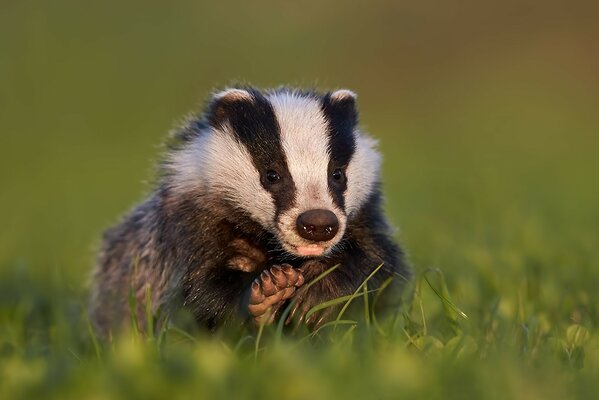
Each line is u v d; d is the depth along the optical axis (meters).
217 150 11.48
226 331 10.72
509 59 54.59
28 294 13.96
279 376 7.25
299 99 11.82
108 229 13.68
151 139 45.97
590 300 11.45
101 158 41.75
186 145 12.05
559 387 7.42
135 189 32.31
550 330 10.20
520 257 14.04
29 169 39.75
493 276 12.80
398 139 44.12
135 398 7.15
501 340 9.20
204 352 7.84
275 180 11.08
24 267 15.25
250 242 11.48
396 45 56.94
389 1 60.75
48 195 32.31
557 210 21.30
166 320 10.31
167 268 11.50
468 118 48.03
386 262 11.38
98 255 13.67
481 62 54.81
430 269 11.13
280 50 57.12
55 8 64.25
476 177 29.42
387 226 11.80
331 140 11.27
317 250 10.49
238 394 7.12
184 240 11.41
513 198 23.72
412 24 58.72
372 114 50.47
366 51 56.44
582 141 40.75
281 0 63.12
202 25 60.94
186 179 11.66
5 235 21.36
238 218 11.34
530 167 32.84
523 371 7.70
